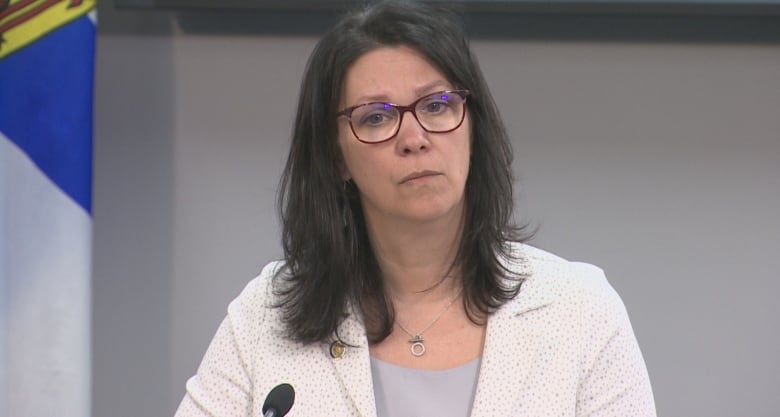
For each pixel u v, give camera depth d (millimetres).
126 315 10047
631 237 9734
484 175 5719
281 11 9562
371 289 5895
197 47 9898
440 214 5375
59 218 8531
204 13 9852
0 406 8523
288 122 9867
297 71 9836
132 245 10023
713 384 9766
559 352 5617
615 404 5582
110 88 9969
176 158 9969
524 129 9703
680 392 9789
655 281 9750
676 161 9680
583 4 9133
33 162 8508
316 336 5820
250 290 6324
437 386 5621
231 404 5965
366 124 5410
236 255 9969
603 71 9648
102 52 9945
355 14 5609
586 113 9680
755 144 9641
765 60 9570
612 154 9703
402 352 5766
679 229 9719
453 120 5395
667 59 9609
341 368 5719
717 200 9688
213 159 9953
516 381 5527
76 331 8562
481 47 9672
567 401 5512
